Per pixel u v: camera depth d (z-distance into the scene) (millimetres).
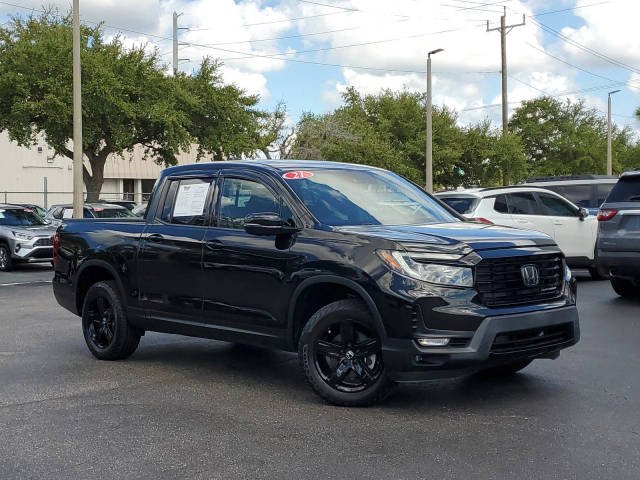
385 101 47969
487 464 4305
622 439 4723
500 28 42875
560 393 5871
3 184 50719
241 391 6148
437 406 5574
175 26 44125
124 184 67312
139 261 7043
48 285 15023
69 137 29672
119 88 28562
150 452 4625
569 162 62625
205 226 6617
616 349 7480
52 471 4312
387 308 5242
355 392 5531
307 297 5848
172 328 6832
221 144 33438
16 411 5605
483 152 46531
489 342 5152
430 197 6988
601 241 10938
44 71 28266
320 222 5883
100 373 6879
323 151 45938
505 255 5367
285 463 4391
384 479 4098
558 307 5574
